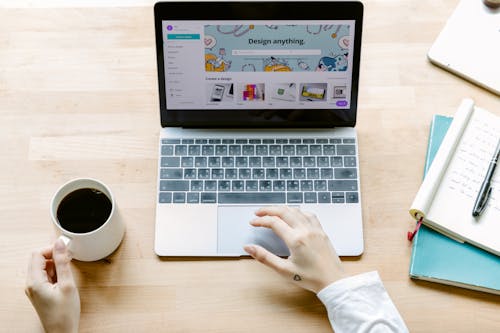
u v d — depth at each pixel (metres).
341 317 0.81
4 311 0.84
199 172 0.92
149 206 0.91
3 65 1.02
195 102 0.93
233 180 0.91
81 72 1.02
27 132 0.97
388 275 0.87
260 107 0.94
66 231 0.78
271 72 0.92
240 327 0.83
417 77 1.02
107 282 0.85
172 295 0.85
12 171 0.94
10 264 0.87
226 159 0.93
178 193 0.90
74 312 0.79
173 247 0.87
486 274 0.85
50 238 0.89
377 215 0.91
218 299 0.85
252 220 0.87
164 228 0.88
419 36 1.05
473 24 1.05
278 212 0.86
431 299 0.85
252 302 0.85
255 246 0.85
